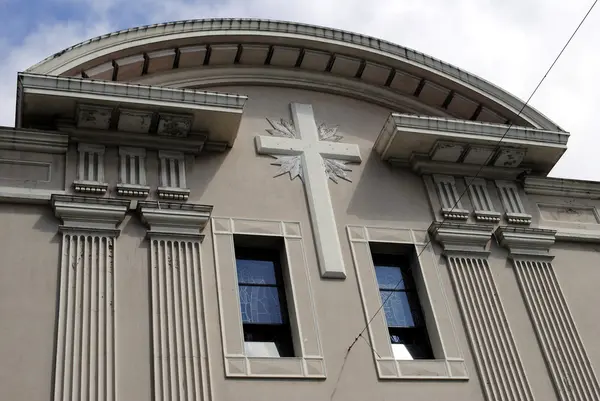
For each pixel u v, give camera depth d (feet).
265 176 45.47
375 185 47.37
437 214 47.21
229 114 43.98
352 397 38.65
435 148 48.01
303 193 45.57
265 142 46.68
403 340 42.75
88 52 43.80
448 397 40.06
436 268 44.88
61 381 35.17
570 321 44.88
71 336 36.50
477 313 43.57
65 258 38.65
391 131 47.14
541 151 49.75
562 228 49.08
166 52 46.55
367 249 44.37
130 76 45.98
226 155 45.57
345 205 45.91
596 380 42.80
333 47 50.24
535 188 50.44
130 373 36.22
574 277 47.34
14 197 39.91
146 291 38.86
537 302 45.14
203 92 43.60
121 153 43.16
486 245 46.62
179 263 40.06
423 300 43.91
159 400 35.73
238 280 42.11
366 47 50.72
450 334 42.42
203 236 41.32
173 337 37.65
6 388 34.58
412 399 39.47
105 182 41.73
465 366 41.42
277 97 49.80
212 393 36.50
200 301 39.14
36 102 41.42
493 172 49.93
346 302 41.86
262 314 41.27
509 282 45.60
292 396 37.78
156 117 43.21
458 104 52.24
